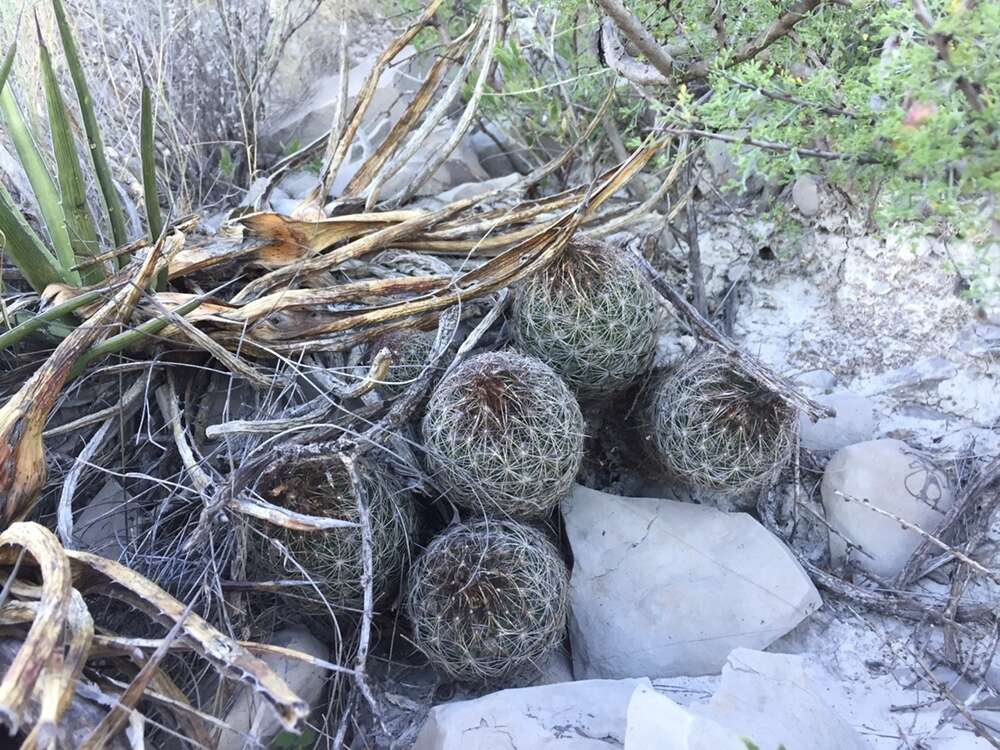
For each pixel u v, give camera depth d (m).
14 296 0.43
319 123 0.63
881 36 0.31
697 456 0.39
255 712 0.34
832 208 0.49
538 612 0.35
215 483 0.37
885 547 0.41
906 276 0.47
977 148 0.28
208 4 0.58
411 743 0.36
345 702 0.37
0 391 0.41
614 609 0.39
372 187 0.48
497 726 0.32
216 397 0.43
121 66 0.55
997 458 0.41
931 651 0.38
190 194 0.55
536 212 0.46
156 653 0.27
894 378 0.47
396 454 0.39
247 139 0.57
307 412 0.39
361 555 0.35
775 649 0.39
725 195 0.54
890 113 0.31
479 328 0.41
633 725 0.29
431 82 0.50
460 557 0.36
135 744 0.26
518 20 0.51
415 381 0.39
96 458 0.40
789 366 0.49
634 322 0.40
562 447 0.36
